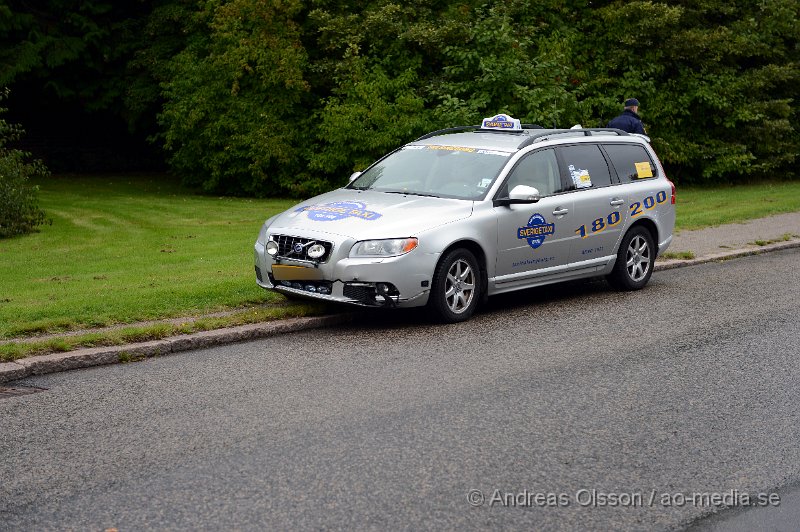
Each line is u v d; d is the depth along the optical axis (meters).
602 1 23.42
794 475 5.35
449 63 21.62
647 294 10.70
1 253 13.32
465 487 5.05
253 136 21.44
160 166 31.69
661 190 11.20
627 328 8.93
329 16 21.58
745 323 9.16
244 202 21.12
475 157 9.84
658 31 22.55
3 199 15.39
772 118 24.55
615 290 10.94
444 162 9.90
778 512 4.85
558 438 5.85
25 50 25.75
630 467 5.42
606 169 10.66
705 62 23.55
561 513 4.77
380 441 5.72
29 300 9.45
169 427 5.95
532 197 9.20
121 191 24.12
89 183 26.47
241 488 4.99
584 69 22.67
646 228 11.05
